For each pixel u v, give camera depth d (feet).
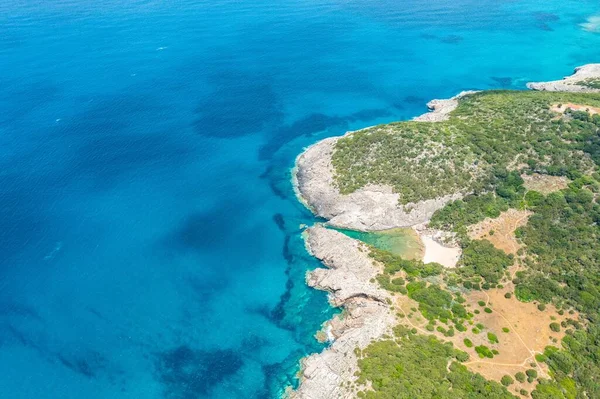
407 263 280.72
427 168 345.10
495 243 289.53
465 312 245.86
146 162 402.93
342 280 274.16
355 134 397.60
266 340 256.52
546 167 327.88
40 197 358.23
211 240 325.21
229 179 384.68
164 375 240.32
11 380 237.25
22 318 268.62
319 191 351.25
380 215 323.57
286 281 291.99
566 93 433.48
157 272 300.61
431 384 200.95
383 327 239.71
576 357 218.18
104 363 246.27
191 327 265.54
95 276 296.51
